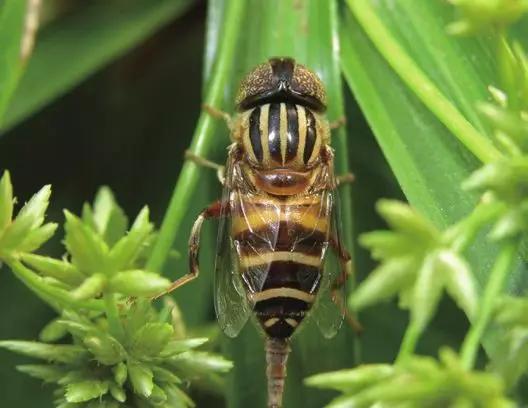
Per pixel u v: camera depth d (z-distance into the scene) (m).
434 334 0.11
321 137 0.11
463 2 0.10
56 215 0.12
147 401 0.10
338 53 0.11
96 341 0.10
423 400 0.09
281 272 0.11
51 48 0.12
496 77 0.11
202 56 0.12
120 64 0.12
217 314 0.11
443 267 0.09
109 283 0.10
